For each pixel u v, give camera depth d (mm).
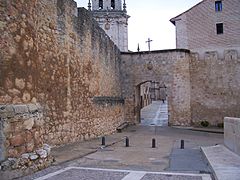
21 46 7270
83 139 15047
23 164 6969
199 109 27531
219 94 27234
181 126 26281
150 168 8539
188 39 28812
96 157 10469
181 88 26953
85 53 15641
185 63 27438
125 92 27609
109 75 21625
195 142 16297
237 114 26750
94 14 49969
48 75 11234
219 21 27891
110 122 20625
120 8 51094
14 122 6770
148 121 30328
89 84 16281
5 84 6691
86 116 15570
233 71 27078
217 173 6914
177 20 29609
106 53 20609
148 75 27375
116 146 13883
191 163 9445
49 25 11289
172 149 13125
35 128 7617
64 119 12695
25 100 7391
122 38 50156
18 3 7188
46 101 11078
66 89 12922
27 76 7496
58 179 6867
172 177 7273
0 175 6199
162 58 27109
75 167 8430
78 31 14594
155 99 67062
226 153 10305
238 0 27406
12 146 6676
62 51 12547
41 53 10617
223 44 27547
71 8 13641
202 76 27750
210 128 25531
